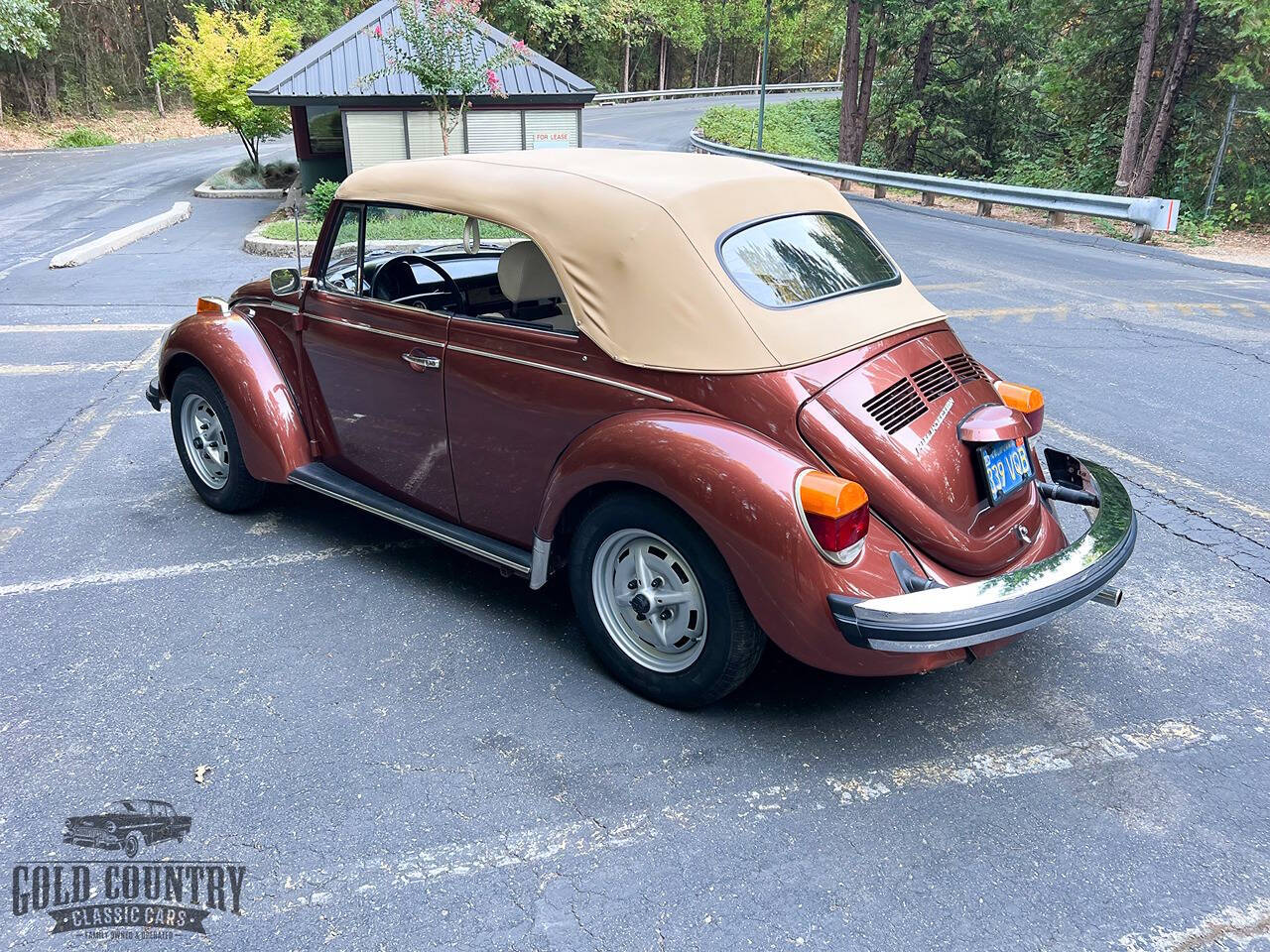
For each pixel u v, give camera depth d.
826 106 44.38
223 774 2.70
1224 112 19.31
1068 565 2.80
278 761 2.76
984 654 2.88
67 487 4.86
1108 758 2.87
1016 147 30.78
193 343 4.22
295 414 4.11
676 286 2.86
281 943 2.14
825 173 21.17
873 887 2.33
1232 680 3.29
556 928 2.19
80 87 42.12
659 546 2.91
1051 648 3.51
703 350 2.79
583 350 3.00
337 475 4.05
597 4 49.91
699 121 34.72
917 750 2.89
